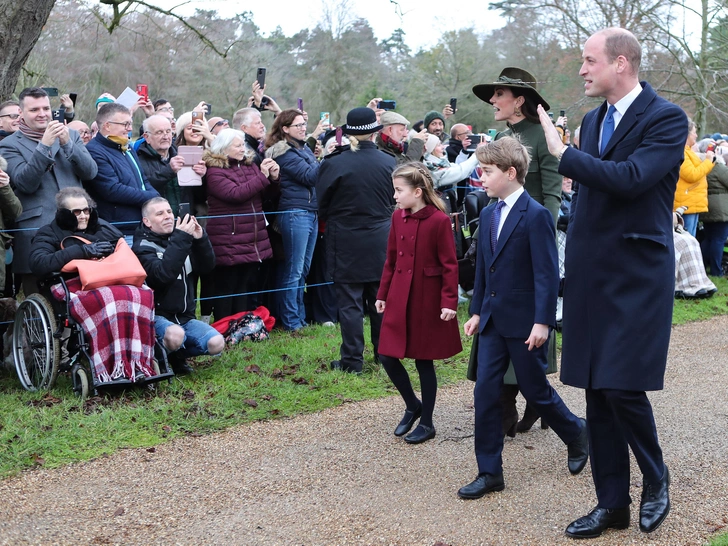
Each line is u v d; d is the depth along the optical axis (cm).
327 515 343
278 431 450
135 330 491
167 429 441
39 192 542
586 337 314
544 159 460
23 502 351
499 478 366
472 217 678
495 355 368
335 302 732
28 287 555
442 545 313
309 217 680
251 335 642
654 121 297
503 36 2127
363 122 544
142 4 1214
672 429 461
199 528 330
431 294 426
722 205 973
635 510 347
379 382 543
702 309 823
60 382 515
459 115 2269
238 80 1648
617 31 302
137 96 670
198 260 569
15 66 638
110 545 314
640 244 304
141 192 586
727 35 1554
